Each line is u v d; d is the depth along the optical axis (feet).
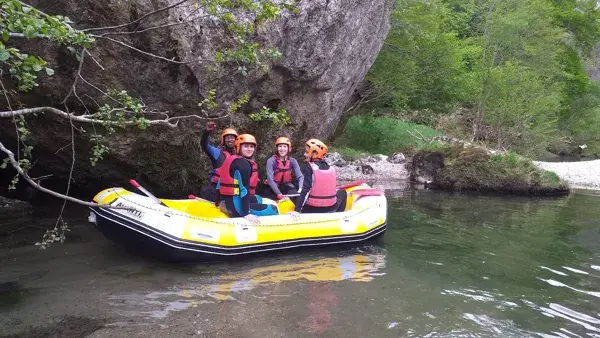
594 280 15.83
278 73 25.14
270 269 15.84
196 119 22.79
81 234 18.37
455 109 64.54
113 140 21.09
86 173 22.66
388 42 48.88
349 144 52.13
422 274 15.94
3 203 20.89
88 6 17.94
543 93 57.67
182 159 23.63
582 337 11.50
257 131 26.21
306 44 25.35
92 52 18.51
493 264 17.38
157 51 19.81
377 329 11.47
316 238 18.07
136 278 14.25
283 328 11.32
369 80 49.67
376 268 16.46
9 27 9.33
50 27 10.34
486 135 60.03
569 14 87.10
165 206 16.61
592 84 91.76
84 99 19.39
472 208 28.99
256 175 18.83
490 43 67.05
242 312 12.14
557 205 31.14
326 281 14.84
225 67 21.94
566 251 19.40
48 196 23.95
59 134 20.27
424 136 56.08
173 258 15.49
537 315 12.78
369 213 20.40
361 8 28.58
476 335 11.41
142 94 20.49
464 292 14.35
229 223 16.62
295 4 23.73
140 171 22.95
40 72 18.03
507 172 36.45
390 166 43.29
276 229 17.34
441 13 57.26
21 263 14.89
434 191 36.06
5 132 19.92
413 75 53.01
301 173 21.67
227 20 16.63
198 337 10.69
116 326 11.01
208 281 14.35
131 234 15.55
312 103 28.89
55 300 12.28
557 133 75.20
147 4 19.01
